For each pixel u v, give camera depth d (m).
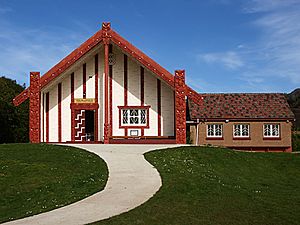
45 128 27.70
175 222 8.97
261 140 35.56
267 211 10.48
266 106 37.00
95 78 27.77
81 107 27.66
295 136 39.50
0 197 12.74
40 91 26.17
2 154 18.52
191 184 13.07
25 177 14.70
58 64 26.08
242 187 15.09
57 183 13.81
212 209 10.23
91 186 12.91
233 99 38.12
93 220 9.09
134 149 21.42
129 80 27.70
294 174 20.23
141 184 12.93
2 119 36.16
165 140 25.84
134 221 8.95
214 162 19.89
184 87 25.81
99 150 20.89
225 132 35.50
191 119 35.41
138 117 27.69
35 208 11.16
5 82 46.66
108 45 27.02
